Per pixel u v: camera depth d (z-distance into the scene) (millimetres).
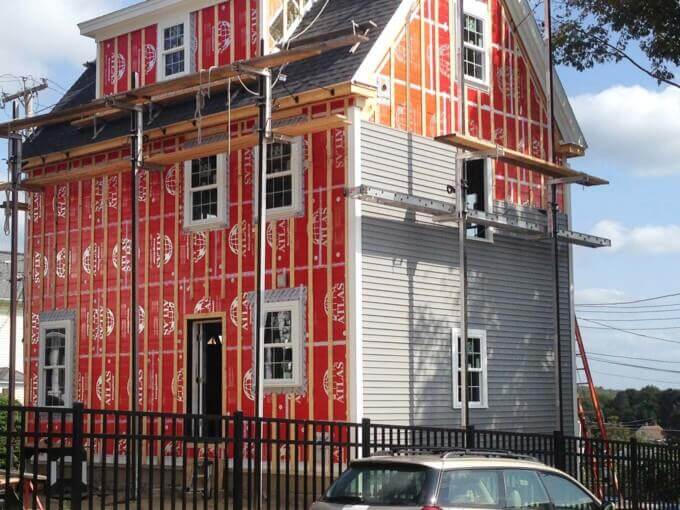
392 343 18766
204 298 20422
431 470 9883
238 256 19984
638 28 23094
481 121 21719
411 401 18984
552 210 21672
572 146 23359
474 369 20703
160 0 22578
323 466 13203
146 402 21219
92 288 22641
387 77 19469
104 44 24219
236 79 19750
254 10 21328
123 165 21250
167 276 21172
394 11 19859
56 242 23609
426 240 19859
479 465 10273
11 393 19984
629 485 18469
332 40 17453
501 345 21500
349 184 18453
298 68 19859
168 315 21047
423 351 19422
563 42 23922
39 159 23438
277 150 19656
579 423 23438
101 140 22406
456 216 19500
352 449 17578
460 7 20188
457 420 19984
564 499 11039
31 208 24297
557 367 21250
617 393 75438
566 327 23344
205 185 20703
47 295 23641
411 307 19297
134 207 18969
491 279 21484
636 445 18812
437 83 20656
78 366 22656
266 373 19250
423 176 19984
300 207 19078
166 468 20375
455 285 20406
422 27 20516
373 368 18297
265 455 19016
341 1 21781
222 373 19875
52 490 15219
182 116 20984
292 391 18750
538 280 22719
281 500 18141
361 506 9875
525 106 22906
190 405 20531
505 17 22766
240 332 19719
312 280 18766
